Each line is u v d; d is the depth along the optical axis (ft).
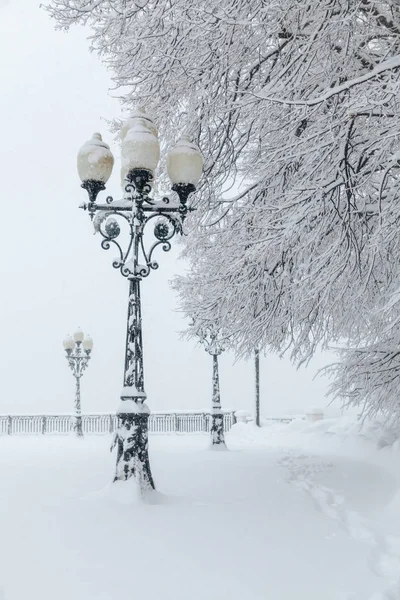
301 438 65.26
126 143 25.26
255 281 30.71
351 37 26.61
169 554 15.21
